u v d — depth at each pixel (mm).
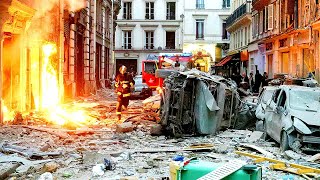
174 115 14141
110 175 8867
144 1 65938
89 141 12938
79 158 10430
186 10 66438
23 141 11883
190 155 10984
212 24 66812
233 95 15555
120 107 18156
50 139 12523
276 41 33125
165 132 14320
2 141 11672
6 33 16625
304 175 8789
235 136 14117
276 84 20031
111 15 48625
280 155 11047
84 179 8547
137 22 65875
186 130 14281
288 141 11086
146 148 11898
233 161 5887
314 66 24859
